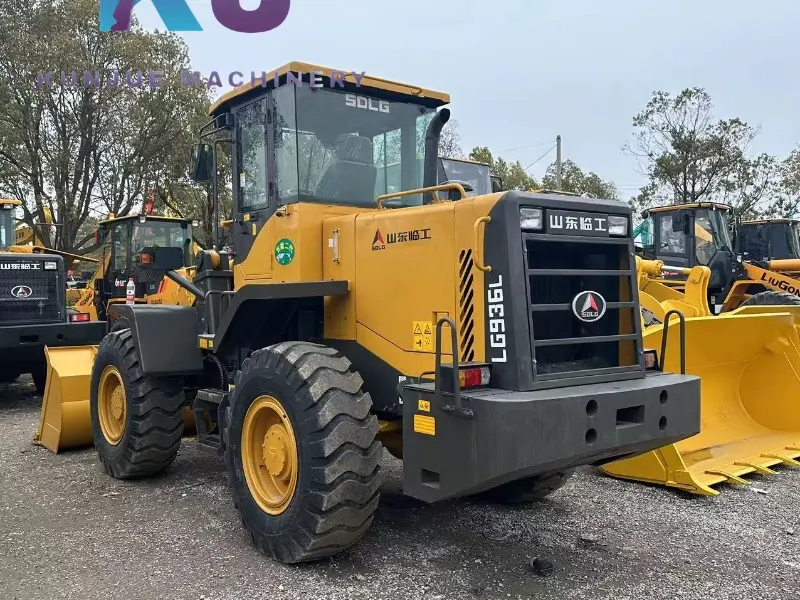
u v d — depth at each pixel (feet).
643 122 107.55
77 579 11.51
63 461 19.48
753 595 11.18
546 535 13.71
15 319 28.43
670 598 11.07
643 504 15.65
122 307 18.01
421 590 11.18
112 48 63.82
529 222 10.93
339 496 11.24
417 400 10.79
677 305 22.04
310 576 11.62
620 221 12.17
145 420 16.83
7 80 61.87
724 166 103.65
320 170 14.40
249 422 13.01
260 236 15.29
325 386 11.61
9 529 13.89
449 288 11.67
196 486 16.98
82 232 79.41
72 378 20.29
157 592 11.03
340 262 13.91
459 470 10.11
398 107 15.57
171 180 67.82
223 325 14.69
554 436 10.05
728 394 21.07
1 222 32.94
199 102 66.49
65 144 65.67
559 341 11.06
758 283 38.60
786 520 14.64
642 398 11.06
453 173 32.78
